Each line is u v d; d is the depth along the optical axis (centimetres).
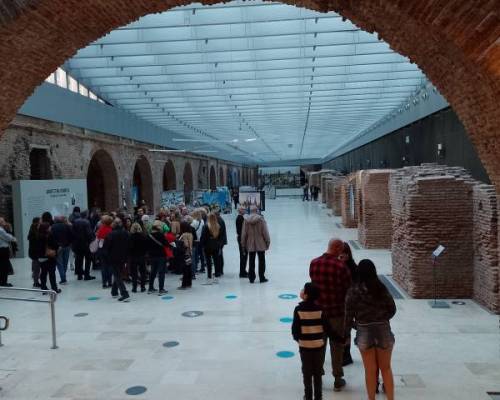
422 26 509
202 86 1811
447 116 1741
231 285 1125
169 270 1282
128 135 2395
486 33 444
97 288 1126
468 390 574
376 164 3145
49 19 577
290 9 1168
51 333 805
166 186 3556
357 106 2314
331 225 2334
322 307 577
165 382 616
